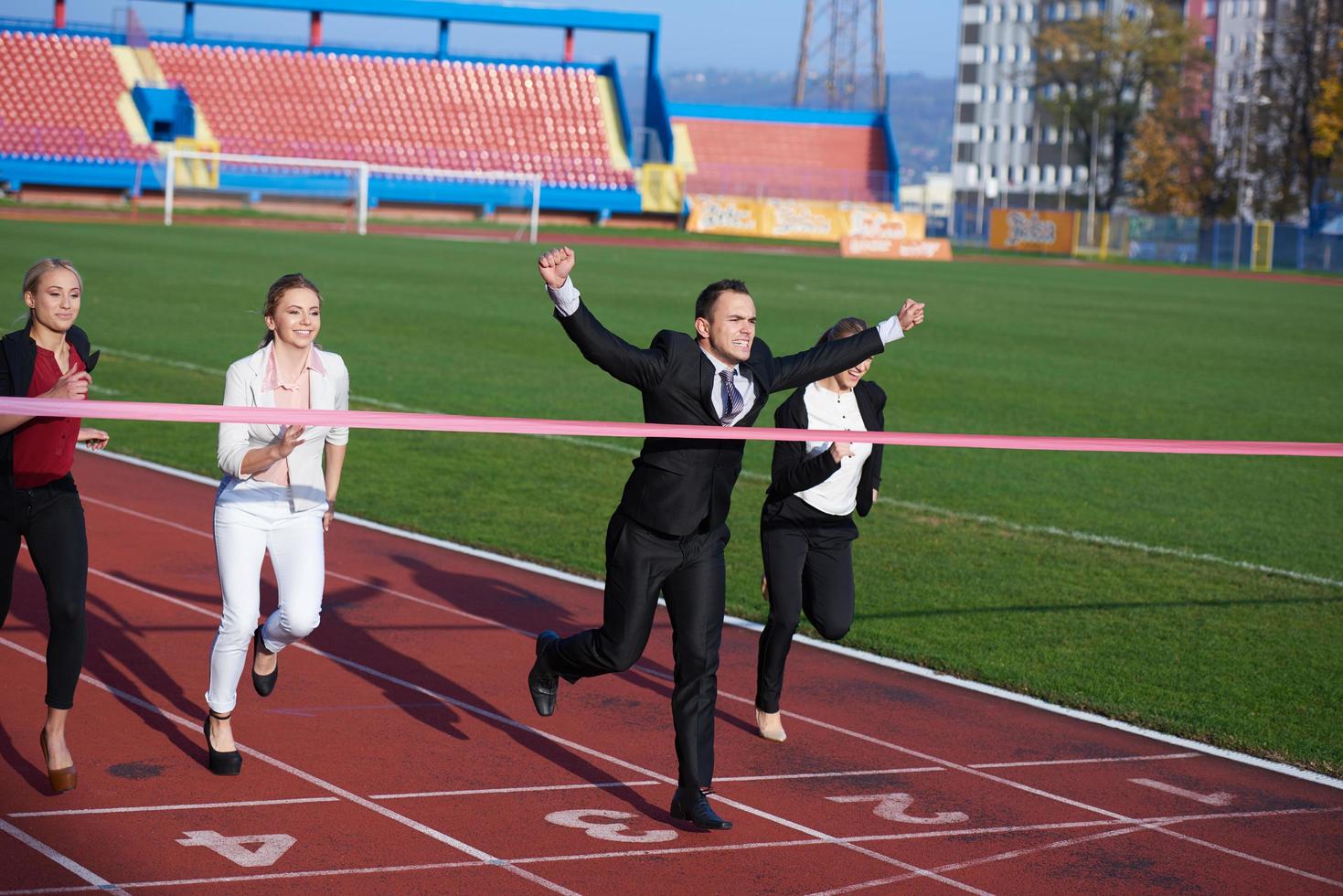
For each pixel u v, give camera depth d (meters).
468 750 6.00
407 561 9.35
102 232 41.50
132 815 5.11
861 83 112.25
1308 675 7.78
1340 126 70.25
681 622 5.19
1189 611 9.02
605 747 6.14
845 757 6.19
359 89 63.78
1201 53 85.25
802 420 6.12
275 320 5.35
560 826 5.24
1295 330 30.75
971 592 9.22
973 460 13.99
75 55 59.91
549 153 64.38
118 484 11.26
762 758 6.12
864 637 8.10
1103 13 93.19
